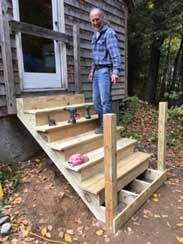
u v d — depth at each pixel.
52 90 3.95
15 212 2.47
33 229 2.29
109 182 2.18
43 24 3.78
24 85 3.49
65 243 2.14
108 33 3.00
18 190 2.80
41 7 3.71
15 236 2.20
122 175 2.69
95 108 3.58
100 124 3.44
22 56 3.41
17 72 3.35
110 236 2.22
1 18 3.03
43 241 2.16
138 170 3.14
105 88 3.16
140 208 2.67
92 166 2.66
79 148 2.90
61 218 2.43
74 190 2.79
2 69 3.13
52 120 3.07
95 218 2.43
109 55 3.10
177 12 8.86
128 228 2.33
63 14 4.05
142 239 2.20
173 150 4.59
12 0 3.22
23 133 3.54
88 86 4.90
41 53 3.76
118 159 3.14
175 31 9.12
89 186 2.42
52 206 2.57
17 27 3.21
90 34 4.87
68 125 3.09
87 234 2.25
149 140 4.93
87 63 4.84
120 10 6.06
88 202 2.46
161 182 3.21
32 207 2.55
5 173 3.08
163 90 12.95
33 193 2.75
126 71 6.58
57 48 4.04
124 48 6.41
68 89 4.31
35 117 2.97
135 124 6.11
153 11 9.34
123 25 6.29
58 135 2.96
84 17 4.66
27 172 3.17
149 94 10.77
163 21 9.34
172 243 2.16
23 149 3.54
